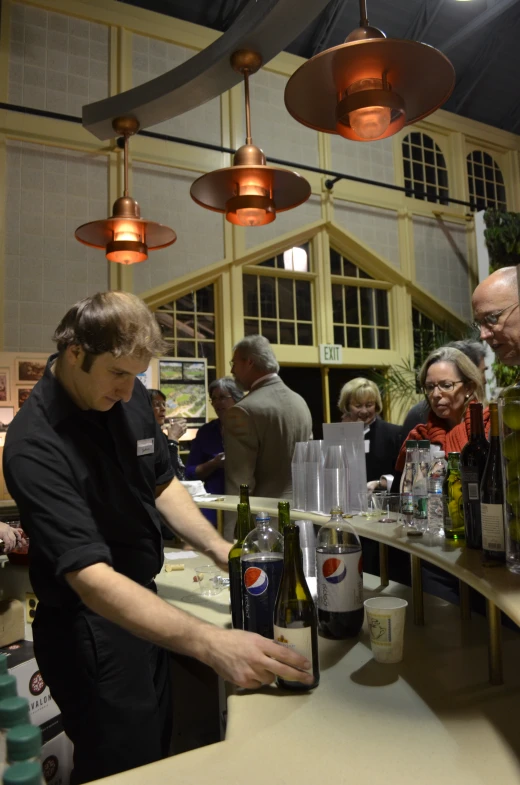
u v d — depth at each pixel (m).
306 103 1.89
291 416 2.59
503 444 1.07
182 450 5.08
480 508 1.25
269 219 2.41
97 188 5.01
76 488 1.32
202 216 5.44
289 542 1.17
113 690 1.33
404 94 1.87
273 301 5.87
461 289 6.90
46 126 4.81
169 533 1.87
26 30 4.82
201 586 1.95
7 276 4.60
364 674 1.21
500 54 6.73
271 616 1.27
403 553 2.06
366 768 0.87
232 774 0.87
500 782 0.82
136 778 0.87
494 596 0.95
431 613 1.59
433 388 2.32
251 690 1.15
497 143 7.30
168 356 5.21
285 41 2.23
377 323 6.46
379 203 6.38
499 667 1.13
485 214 6.66
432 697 1.09
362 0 1.77
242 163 2.34
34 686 1.87
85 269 4.90
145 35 5.28
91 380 1.29
